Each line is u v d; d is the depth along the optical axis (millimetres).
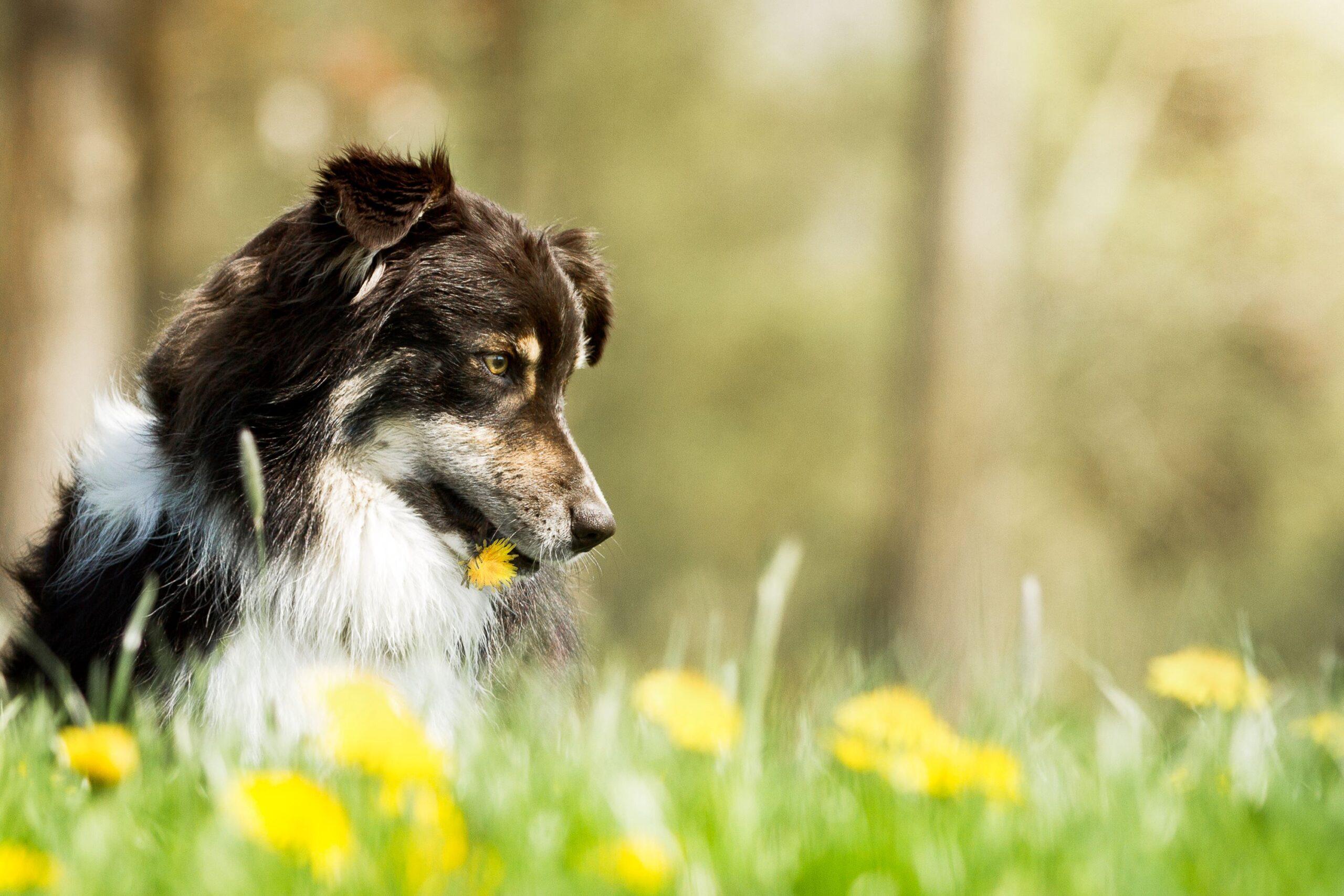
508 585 5949
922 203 16734
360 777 3557
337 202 5402
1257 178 20812
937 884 2990
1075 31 22156
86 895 2799
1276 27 20453
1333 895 2947
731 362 25141
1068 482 22031
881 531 17078
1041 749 4578
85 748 3635
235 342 5418
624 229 24922
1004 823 3434
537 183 22281
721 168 24141
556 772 3881
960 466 16453
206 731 4844
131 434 5637
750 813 3373
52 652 5336
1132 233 21328
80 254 14633
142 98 17922
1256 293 20969
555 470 5719
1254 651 5191
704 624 11711
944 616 16250
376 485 5605
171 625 5168
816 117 23656
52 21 14602
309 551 5395
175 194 20297
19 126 14727
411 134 19156
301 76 19094
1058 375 21797
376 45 19094
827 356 24547
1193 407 22016
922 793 3639
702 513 25812
